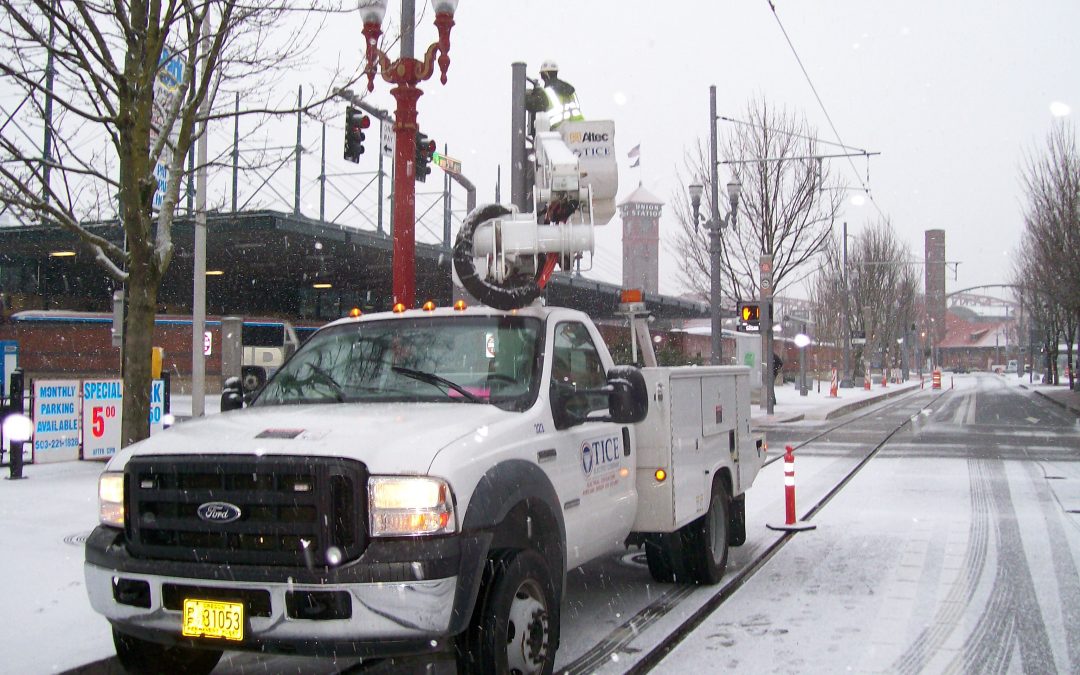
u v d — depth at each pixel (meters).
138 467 4.48
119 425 14.40
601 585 7.69
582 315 6.48
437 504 4.23
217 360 36.59
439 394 5.40
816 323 64.12
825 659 5.73
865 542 9.39
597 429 5.91
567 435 5.45
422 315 5.98
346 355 5.84
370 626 4.09
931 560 8.52
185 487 4.40
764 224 31.78
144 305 8.97
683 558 7.41
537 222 6.52
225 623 4.22
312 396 5.64
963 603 6.99
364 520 4.20
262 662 5.78
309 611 4.10
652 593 7.41
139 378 8.92
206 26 10.83
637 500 6.51
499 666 4.50
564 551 5.17
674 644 6.09
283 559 4.20
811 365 71.88
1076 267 32.50
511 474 4.68
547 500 4.96
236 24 9.32
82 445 13.86
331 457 4.23
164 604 4.38
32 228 27.56
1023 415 31.75
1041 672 5.48
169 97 10.63
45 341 35.00
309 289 47.03
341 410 5.11
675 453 6.63
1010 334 143.62
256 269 38.44
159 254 9.07
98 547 4.61
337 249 31.61
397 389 5.50
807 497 12.48
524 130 12.16
